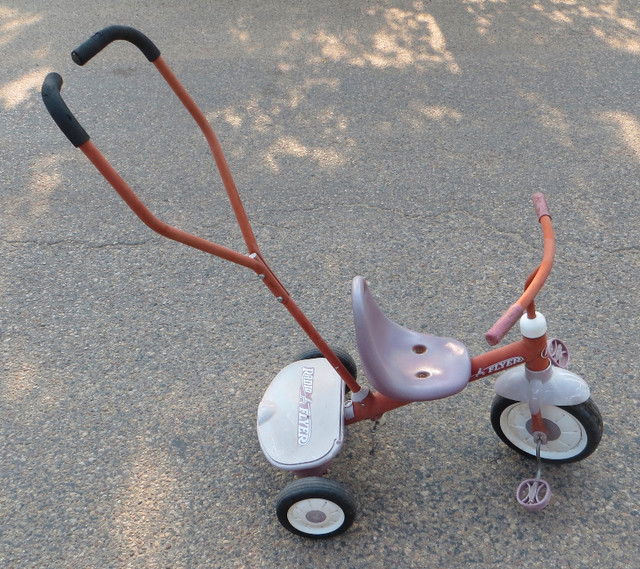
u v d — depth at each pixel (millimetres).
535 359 1533
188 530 1659
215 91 3674
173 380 2070
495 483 1700
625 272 2320
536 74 3633
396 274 2404
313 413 1671
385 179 2912
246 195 2881
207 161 3125
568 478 1685
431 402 1925
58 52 4184
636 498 1631
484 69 3719
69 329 2287
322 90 3625
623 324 2119
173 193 2924
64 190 2992
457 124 3254
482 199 2742
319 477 1577
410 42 4070
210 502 1721
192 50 4113
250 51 4066
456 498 1676
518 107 3352
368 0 4645
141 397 2021
